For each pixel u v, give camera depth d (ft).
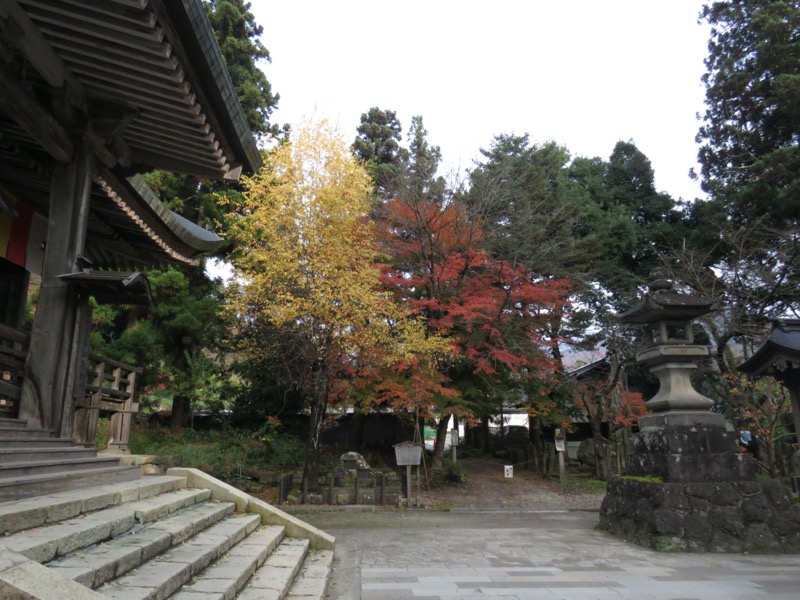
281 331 45.09
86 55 18.31
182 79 18.34
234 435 57.31
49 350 18.93
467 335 52.11
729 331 44.91
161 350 53.42
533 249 60.95
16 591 7.78
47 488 15.11
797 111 56.24
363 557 25.39
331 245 42.45
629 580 20.92
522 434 87.61
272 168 46.44
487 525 36.73
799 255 50.19
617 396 60.90
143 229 27.91
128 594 10.81
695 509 27.63
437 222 54.03
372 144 87.51
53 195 20.21
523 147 80.07
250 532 21.86
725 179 68.54
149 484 19.79
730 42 65.98
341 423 69.72
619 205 77.51
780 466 43.34
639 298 59.72
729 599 18.26
